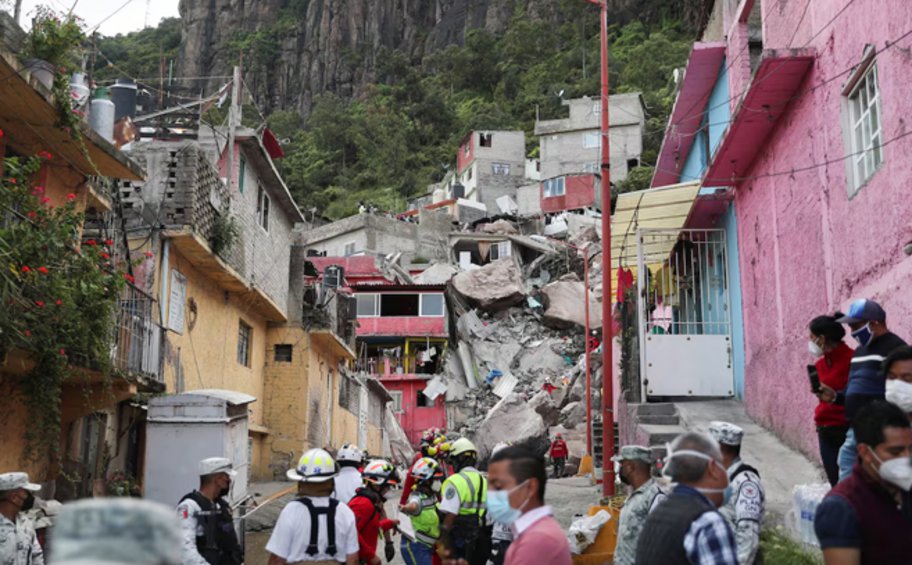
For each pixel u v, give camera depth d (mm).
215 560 5734
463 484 6711
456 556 6621
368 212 64750
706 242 15750
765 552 7391
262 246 21453
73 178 12453
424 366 44938
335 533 5625
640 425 13148
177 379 16359
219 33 142875
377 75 122125
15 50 11023
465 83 108562
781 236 12031
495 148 73938
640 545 3592
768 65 10789
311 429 23625
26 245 9211
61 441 11953
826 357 6598
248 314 21656
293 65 135875
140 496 13750
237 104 20172
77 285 10055
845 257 9578
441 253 57469
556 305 45656
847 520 3467
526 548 3564
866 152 9109
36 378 9672
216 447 10953
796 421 11297
